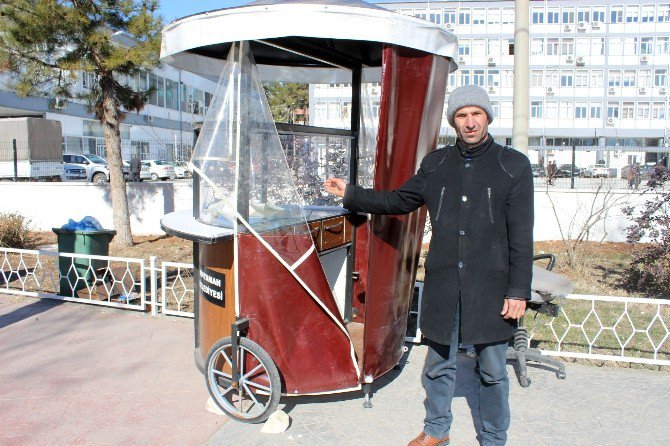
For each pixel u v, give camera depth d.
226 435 3.28
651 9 38.53
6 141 19.45
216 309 3.53
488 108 2.65
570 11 39.12
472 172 2.69
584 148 18.95
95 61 8.45
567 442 3.24
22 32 7.75
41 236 10.39
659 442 3.25
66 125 28.23
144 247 9.47
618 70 39.09
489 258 2.67
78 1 8.21
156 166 26.22
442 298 2.76
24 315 5.43
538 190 9.98
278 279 3.29
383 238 3.35
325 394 3.80
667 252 6.42
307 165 4.27
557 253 8.70
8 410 3.53
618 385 4.03
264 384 3.37
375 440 3.24
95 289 5.85
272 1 3.23
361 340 3.92
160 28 8.09
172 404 3.63
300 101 35.34
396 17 3.09
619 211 9.67
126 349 4.57
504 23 37.81
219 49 4.15
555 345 4.94
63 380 3.97
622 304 6.24
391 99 3.18
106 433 3.28
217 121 3.34
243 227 3.32
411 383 4.02
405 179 3.39
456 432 3.35
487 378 2.82
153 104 31.33
